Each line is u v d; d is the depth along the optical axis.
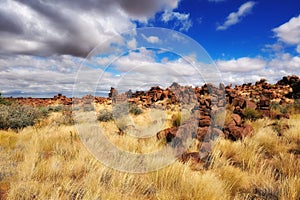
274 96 21.83
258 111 9.56
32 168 3.47
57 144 5.02
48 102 26.80
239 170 3.95
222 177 3.74
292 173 3.85
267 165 4.44
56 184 3.13
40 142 5.44
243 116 9.24
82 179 3.43
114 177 3.38
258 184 3.53
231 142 5.68
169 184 3.35
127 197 2.96
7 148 5.12
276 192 3.18
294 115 10.85
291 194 3.02
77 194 2.80
